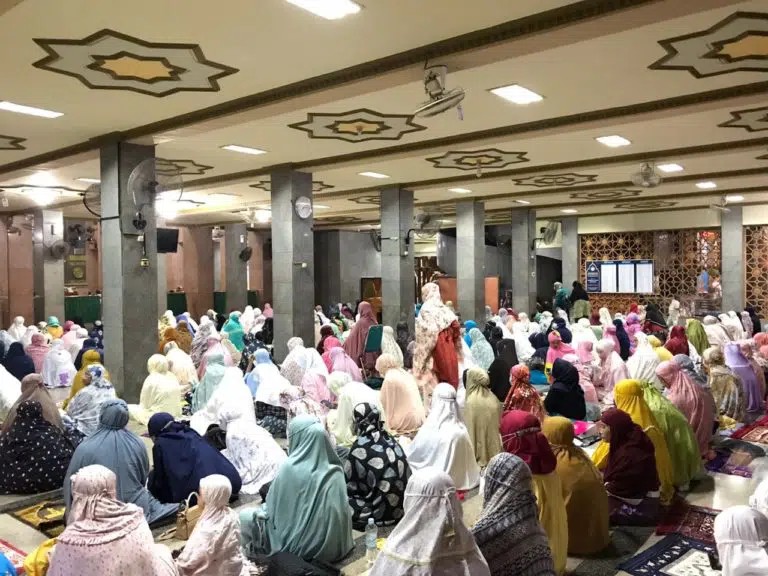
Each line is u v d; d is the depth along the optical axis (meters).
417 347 6.95
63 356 9.83
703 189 14.08
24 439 4.83
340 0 4.22
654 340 8.39
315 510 3.60
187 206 16.67
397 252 13.12
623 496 4.40
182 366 8.47
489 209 17.38
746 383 7.31
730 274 16.80
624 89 6.38
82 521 2.36
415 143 8.92
